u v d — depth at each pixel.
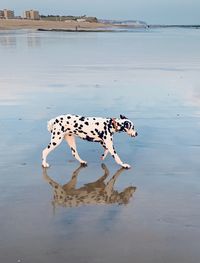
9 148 9.32
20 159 8.64
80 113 12.90
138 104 14.21
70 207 6.46
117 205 6.54
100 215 6.18
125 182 7.54
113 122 8.47
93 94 15.95
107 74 21.92
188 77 20.94
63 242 5.38
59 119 8.38
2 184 7.34
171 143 9.82
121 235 5.56
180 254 5.10
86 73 22.33
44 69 24.08
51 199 6.77
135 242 5.38
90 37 68.69
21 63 27.44
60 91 16.50
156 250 5.19
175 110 13.30
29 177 7.71
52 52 37.16
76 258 5.00
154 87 17.75
